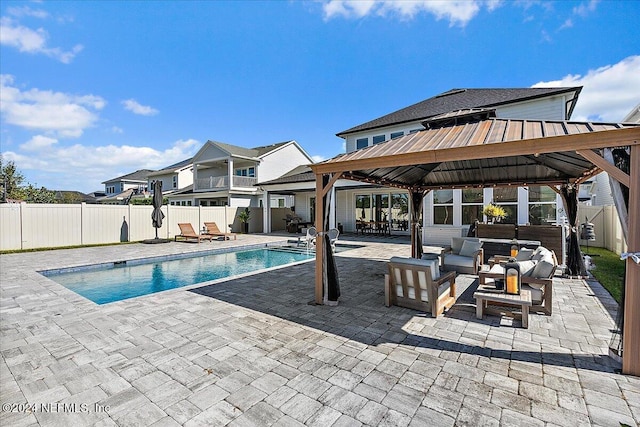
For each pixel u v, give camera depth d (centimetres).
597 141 328
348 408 264
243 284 693
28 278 747
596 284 665
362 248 1260
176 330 431
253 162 2427
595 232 1217
